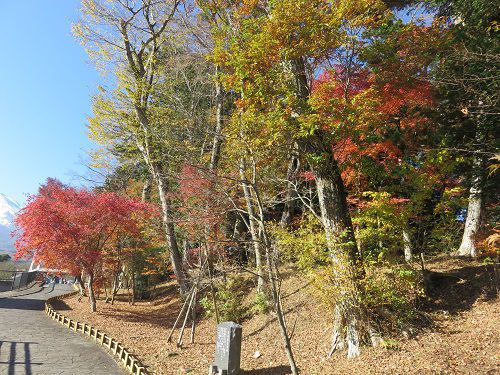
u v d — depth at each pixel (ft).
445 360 23.82
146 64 66.64
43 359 31.86
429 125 36.42
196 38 53.98
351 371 25.58
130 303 68.54
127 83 64.95
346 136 27.20
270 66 25.71
